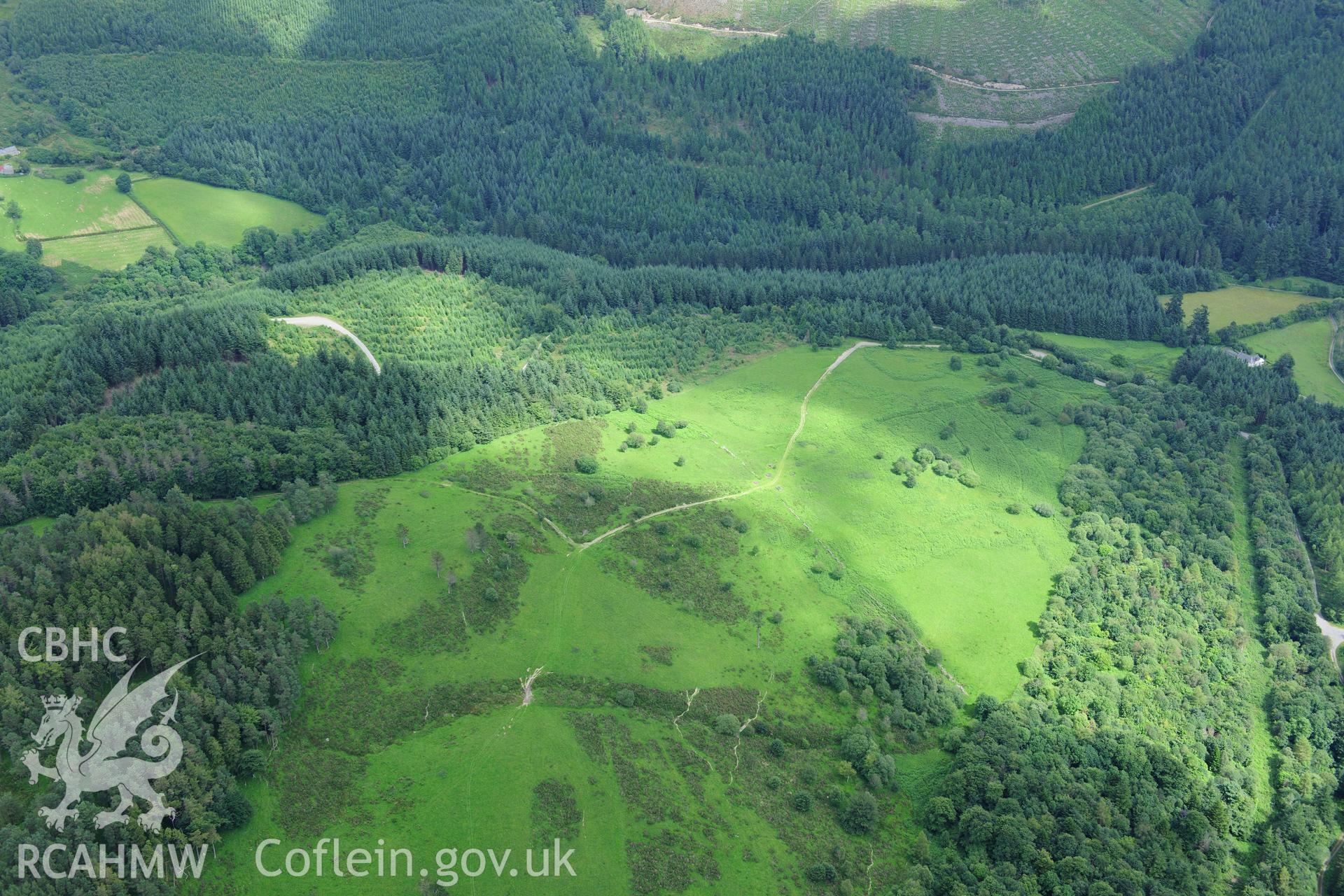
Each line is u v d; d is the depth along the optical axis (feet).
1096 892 606.14
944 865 622.54
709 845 618.85
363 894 563.89
